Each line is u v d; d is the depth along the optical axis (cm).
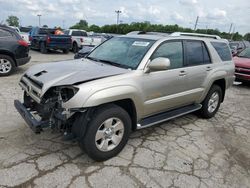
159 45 393
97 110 319
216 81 536
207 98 512
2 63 809
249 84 988
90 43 1855
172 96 417
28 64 1121
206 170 341
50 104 316
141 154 364
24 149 354
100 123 316
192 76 449
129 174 316
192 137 438
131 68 362
